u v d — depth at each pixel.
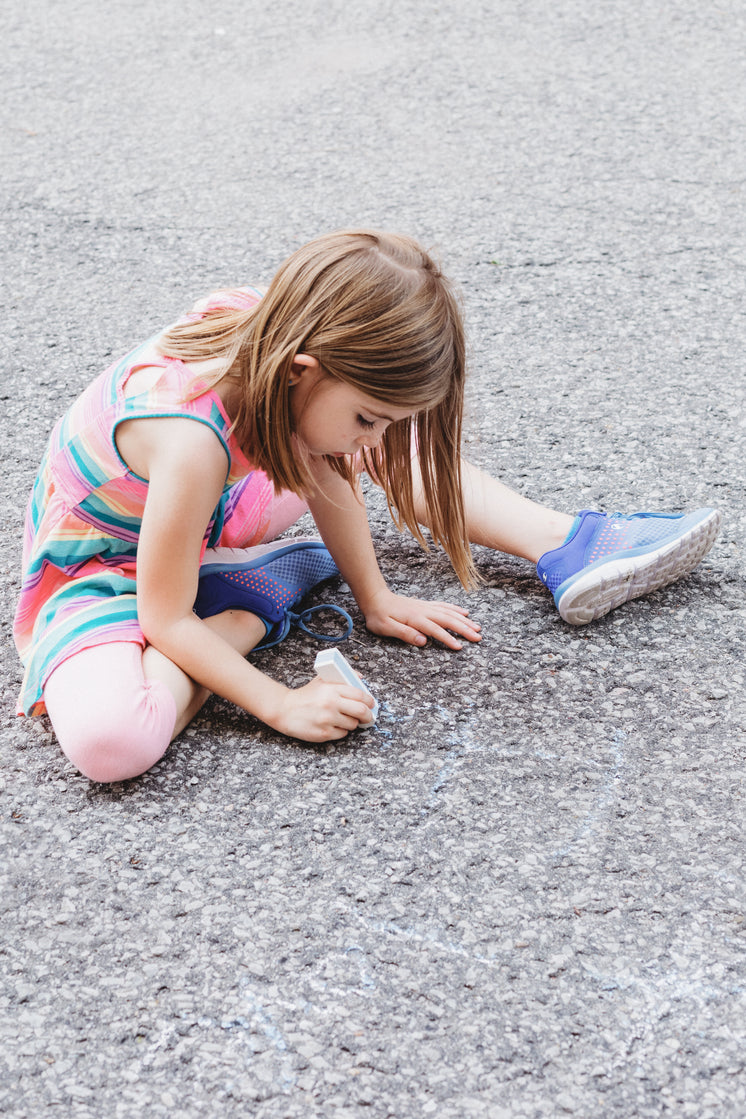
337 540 2.04
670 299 3.11
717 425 2.60
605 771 1.77
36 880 1.61
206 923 1.54
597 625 2.08
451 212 3.56
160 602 1.77
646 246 3.35
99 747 1.69
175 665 1.81
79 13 5.30
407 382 1.64
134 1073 1.36
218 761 1.81
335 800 1.73
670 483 2.42
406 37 4.84
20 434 2.65
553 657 2.01
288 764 1.80
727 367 2.82
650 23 4.88
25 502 2.43
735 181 3.68
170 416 1.69
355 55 4.70
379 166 3.85
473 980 1.46
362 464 2.08
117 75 4.62
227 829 1.68
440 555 2.29
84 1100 1.33
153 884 1.60
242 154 3.96
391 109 4.24
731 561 2.22
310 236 3.45
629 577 2.02
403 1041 1.39
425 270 1.71
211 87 4.48
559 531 2.13
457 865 1.62
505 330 3.00
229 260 3.35
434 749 1.82
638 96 4.26
